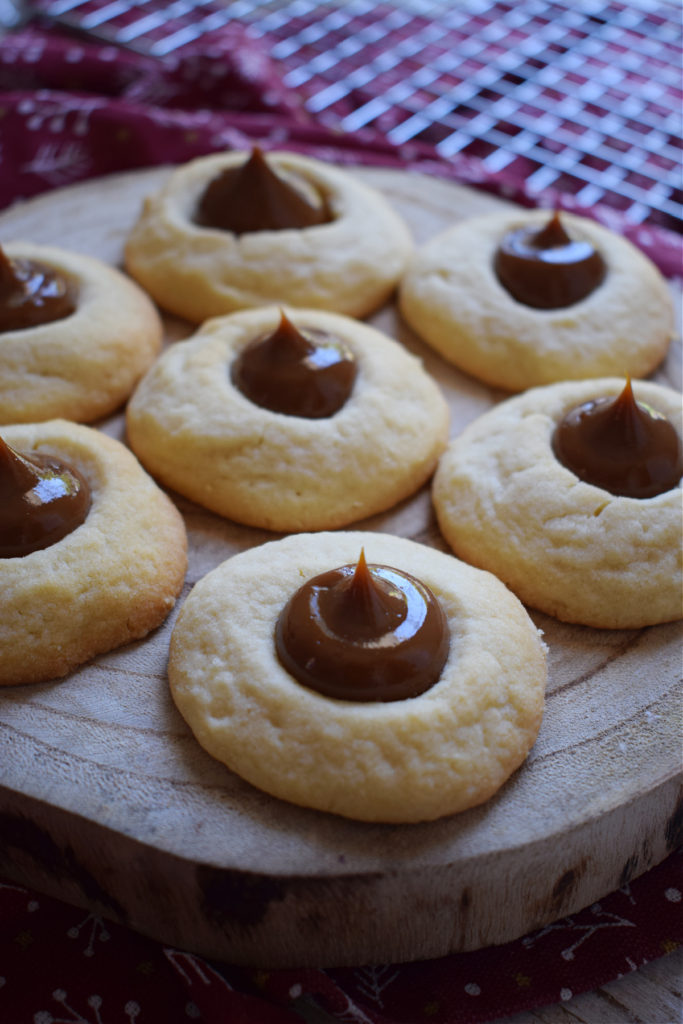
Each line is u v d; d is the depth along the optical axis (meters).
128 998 0.21
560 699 0.23
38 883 0.22
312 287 0.29
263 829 0.21
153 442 0.26
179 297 0.29
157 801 0.21
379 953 0.21
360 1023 0.21
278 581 0.23
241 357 0.26
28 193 0.34
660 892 0.22
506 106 0.38
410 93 0.39
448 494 0.25
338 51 0.40
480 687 0.21
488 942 0.22
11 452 0.23
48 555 0.23
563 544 0.24
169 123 0.34
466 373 0.28
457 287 0.29
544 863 0.21
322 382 0.26
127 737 0.22
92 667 0.23
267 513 0.25
